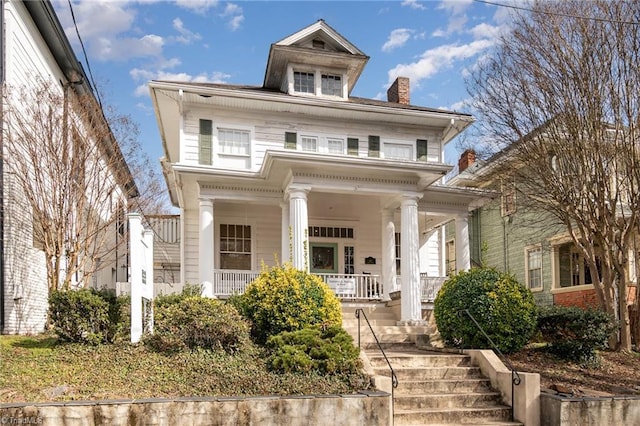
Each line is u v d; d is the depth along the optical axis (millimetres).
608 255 12867
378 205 17641
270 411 7570
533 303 11570
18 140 12234
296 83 17406
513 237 23078
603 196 12539
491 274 11742
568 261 20484
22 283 12391
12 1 12422
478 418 8828
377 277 18297
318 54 17047
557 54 12281
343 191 14477
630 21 11766
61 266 13766
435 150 18125
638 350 12820
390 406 7977
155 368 8688
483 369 10039
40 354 9172
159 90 15383
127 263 19719
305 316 10555
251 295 10953
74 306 9617
